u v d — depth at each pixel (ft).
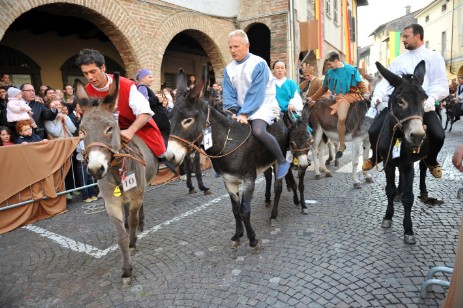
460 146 6.99
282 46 36.01
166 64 44.88
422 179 15.37
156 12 28.35
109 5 24.45
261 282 9.85
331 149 24.85
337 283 9.53
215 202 17.67
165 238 13.46
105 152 8.16
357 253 11.13
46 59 31.55
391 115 11.41
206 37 34.30
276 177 13.70
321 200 16.79
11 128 16.85
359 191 17.80
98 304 9.34
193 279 10.27
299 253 11.43
